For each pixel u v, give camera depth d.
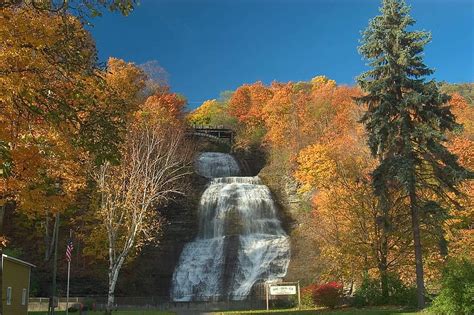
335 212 30.86
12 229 44.00
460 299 20.00
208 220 52.44
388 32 26.73
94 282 43.41
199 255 48.69
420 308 23.97
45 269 42.28
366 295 28.27
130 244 30.55
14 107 11.46
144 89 63.88
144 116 44.38
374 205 29.12
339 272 31.94
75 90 11.18
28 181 14.82
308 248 43.03
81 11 10.68
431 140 25.16
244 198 53.16
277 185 56.44
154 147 37.41
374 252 28.94
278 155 60.72
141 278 45.66
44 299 34.38
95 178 31.48
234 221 51.22
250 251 47.81
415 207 25.11
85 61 11.57
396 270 29.52
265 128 72.75
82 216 39.44
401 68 26.17
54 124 11.05
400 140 25.39
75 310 32.06
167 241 49.19
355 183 30.61
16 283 26.03
